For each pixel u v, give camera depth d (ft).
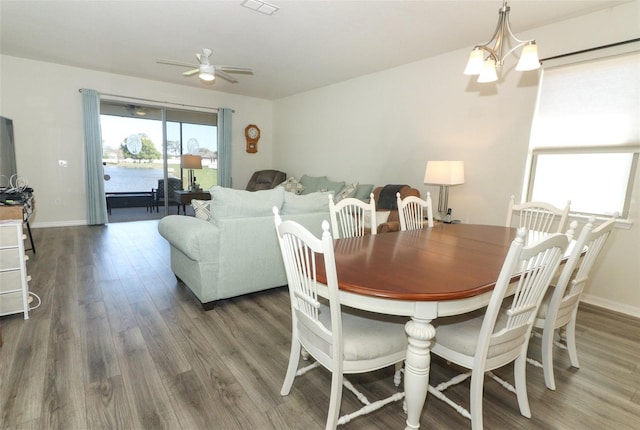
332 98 18.89
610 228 5.49
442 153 13.46
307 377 6.00
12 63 15.49
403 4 9.30
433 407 5.37
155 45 13.32
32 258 12.07
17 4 10.01
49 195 17.13
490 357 4.50
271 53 13.74
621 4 8.81
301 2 9.40
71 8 10.23
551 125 10.42
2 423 4.62
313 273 4.24
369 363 4.46
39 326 7.34
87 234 15.94
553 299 5.51
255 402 5.29
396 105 15.23
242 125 23.24
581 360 6.81
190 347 6.78
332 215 7.47
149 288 9.74
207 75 11.72
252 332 7.47
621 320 8.73
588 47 9.45
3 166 14.23
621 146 9.13
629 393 5.80
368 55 13.64
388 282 4.19
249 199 8.55
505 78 11.34
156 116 20.16
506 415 5.21
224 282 8.48
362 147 17.17
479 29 10.78
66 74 16.80
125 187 19.90
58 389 5.36
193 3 9.68
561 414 5.26
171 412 4.99
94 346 6.65
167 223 9.15
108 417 4.83
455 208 13.11
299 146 21.93
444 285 4.11
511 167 11.35
